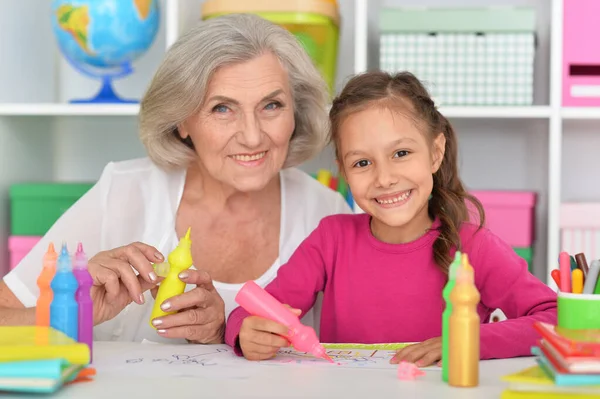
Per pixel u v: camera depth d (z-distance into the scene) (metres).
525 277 1.56
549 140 2.59
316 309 1.96
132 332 1.89
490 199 2.61
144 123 1.87
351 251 1.71
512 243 2.61
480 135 3.01
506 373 1.15
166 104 1.79
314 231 1.78
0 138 2.79
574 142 2.98
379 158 1.55
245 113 1.74
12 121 2.85
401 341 1.65
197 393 1.01
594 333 1.04
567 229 2.60
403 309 1.65
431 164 1.64
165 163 1.95
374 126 1.55
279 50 1.80
